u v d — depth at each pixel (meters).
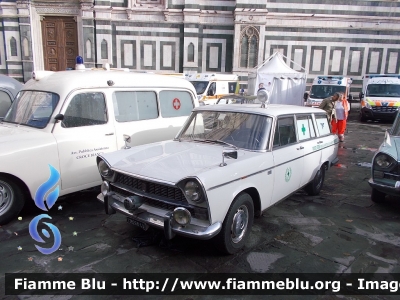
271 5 20.48
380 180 5.23
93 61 20.77
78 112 5.07
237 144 4.39
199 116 5.00
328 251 4.02
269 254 3.90
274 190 4.40
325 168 6.07
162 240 4.13
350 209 5.41
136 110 5.90
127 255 3.81
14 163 4.30
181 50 21.02
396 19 20.73
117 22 20.59
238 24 20.09
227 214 3.62
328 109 10.92
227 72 21.11
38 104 5.10
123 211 3.87
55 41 20.98
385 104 16.27
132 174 3.72
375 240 4.34
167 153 4.20
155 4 20.59
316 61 21.23
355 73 21.47
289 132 4.85
